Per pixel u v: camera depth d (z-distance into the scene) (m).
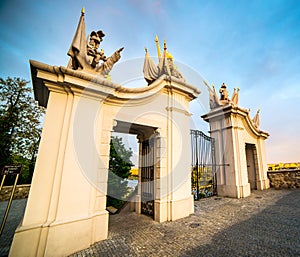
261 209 5.95
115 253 3.15
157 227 4.47
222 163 9.11
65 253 3.08
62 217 3.21
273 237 3.59
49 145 3.44
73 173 3.49
